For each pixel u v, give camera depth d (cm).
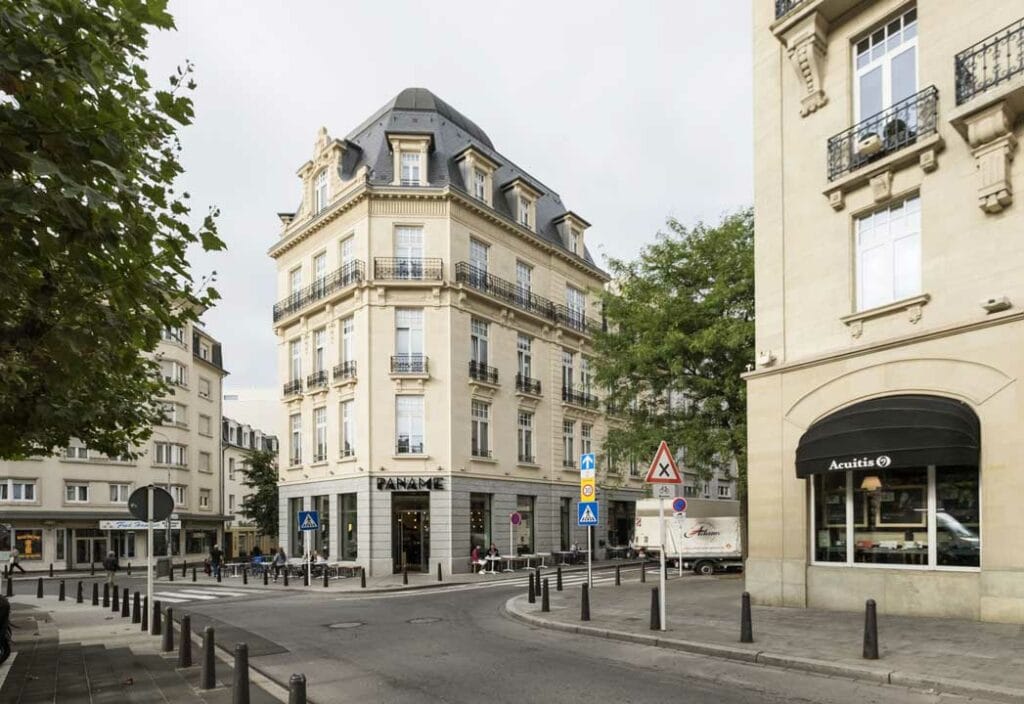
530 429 3481
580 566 3259
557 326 3659
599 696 733
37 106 455
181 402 4844
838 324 1296
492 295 3241
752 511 1400
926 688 714
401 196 3036
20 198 415
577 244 4022
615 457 2197
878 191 1238
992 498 1030
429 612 1551
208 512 5241
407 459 2922
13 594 2466
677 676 820
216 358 5553
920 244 1184
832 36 1364
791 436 1345
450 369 2991
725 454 1984
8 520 3872
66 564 4097
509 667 895
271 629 1313
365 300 2978
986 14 1116
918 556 1145
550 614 1353
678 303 1997
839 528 1267
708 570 2578
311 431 3253
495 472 3191
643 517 2814
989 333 1059
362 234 3031
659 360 2025
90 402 1055
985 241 1088
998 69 1070
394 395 2956
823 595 1259
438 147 3278
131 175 600
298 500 3334
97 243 490
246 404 7219
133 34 520
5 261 484
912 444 1081
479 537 3103
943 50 1170
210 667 781
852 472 1251
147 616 1294
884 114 1258
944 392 1111
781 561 1331
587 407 3841
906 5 1247
